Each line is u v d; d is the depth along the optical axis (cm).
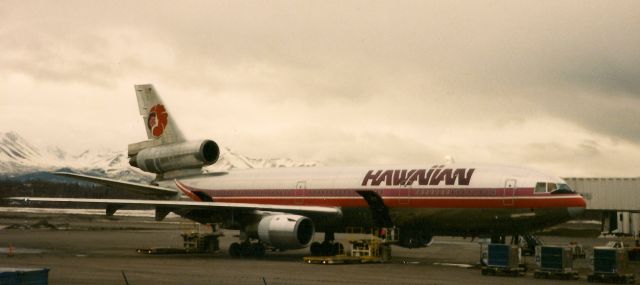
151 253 4281
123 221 11644
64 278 2711
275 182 4553
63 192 19350
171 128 5150
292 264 3503
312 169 4466
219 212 4078
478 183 3597
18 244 5119
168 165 5112
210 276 2828
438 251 4953
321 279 2747
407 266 3494
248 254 4100
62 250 4497
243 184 4728
